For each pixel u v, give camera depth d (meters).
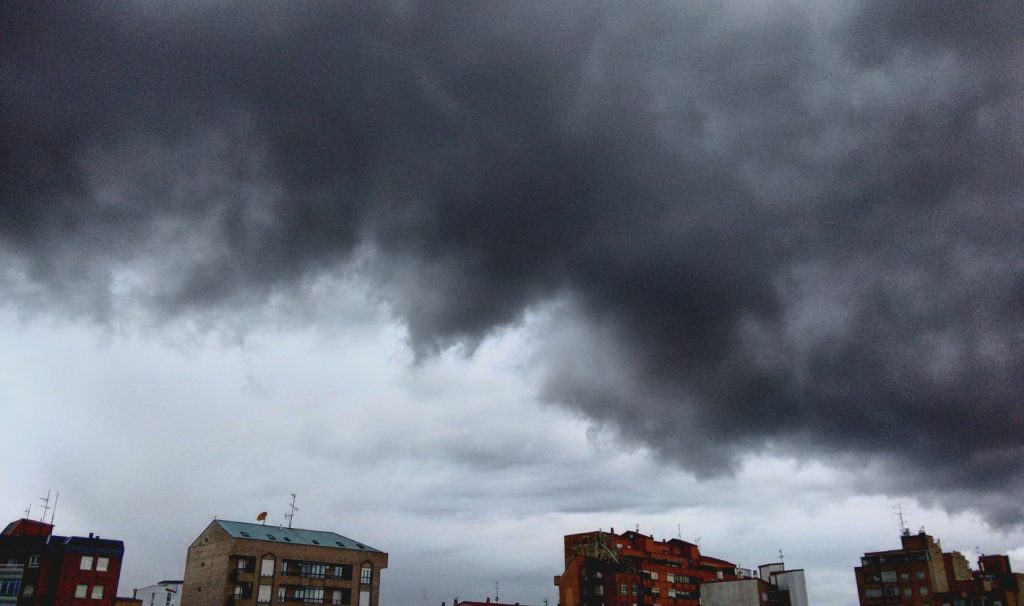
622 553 152.50
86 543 108.75
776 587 150.50
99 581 107.31
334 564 131.50
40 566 105.62
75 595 104.75
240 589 120.62
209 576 123.38
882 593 140.75
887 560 141.88
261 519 140.00
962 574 142.50
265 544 125.12
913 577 138.00
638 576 149.38
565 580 150.88
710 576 166.38
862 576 144.00
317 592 127.81
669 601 154.00
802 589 148.62
